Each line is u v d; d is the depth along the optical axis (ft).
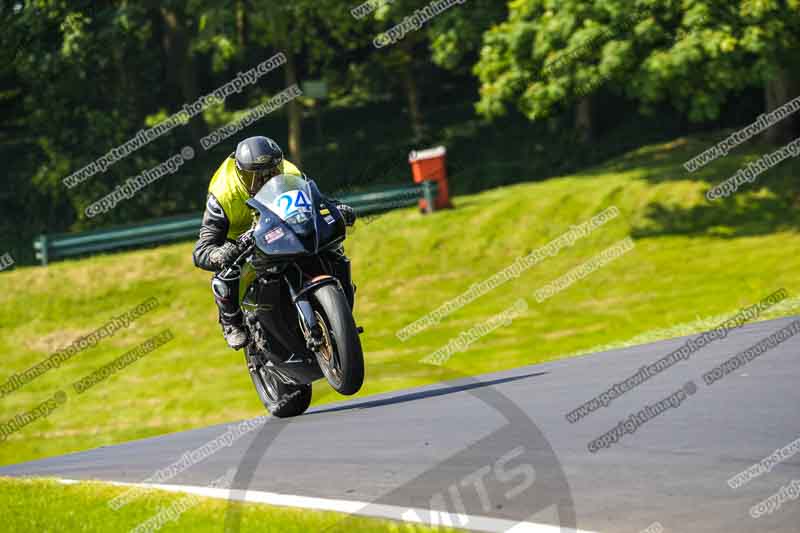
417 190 298.15
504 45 277.23
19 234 377.71
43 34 344.28
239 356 218.59
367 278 261.44
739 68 253.65
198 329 239.09
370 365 188.14
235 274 85.51
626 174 305.94
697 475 56.75
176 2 357.00
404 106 475.31
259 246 76.28
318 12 342.23
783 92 309.01
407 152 401.90
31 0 326.65
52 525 65.62
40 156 415.44
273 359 84.89
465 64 472.85
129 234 295.07
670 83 257.14
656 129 395.34
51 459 134.72
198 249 83.66
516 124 424.87
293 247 75.05
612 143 388.78
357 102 488.85
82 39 328.08
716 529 47.01
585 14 262.06
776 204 274.77
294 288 77.66
